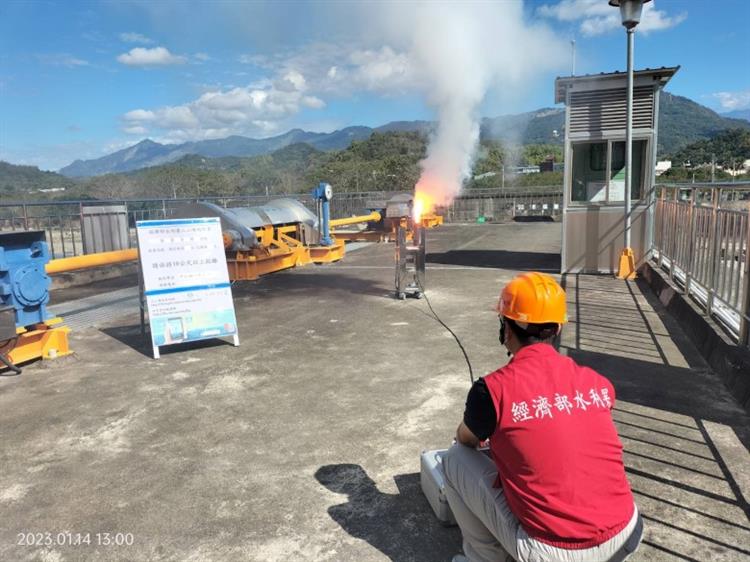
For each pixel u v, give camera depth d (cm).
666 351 531
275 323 691
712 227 550
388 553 253
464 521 222
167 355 568
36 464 345
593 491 174
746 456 328
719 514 272
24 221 979
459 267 1128
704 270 607
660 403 408
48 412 428
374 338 608
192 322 575
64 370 527
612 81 937
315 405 425
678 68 888
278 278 1027
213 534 269
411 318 695
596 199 991
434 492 276
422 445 354
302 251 1170
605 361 503
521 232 1941
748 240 439
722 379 451
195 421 402
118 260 809
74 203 1033
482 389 188
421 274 820
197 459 345
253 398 443
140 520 283
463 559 235
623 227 966
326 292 883
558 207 2631
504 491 189
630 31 864
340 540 262
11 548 262
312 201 1833
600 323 637
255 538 265
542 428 176
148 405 436
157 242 567
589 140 963
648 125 940
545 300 193
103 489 314
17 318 527
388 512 284
